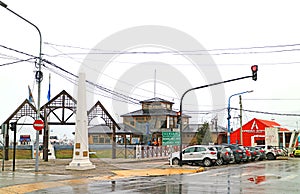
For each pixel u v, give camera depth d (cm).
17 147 4569
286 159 4503
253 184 1706
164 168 2645
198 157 2988
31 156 4022
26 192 1457
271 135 5241
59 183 1745
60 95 3347
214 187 1591
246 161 3700
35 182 1747
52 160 3450
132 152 4050
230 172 2442
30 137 4953
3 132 2448
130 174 2242
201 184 1711
